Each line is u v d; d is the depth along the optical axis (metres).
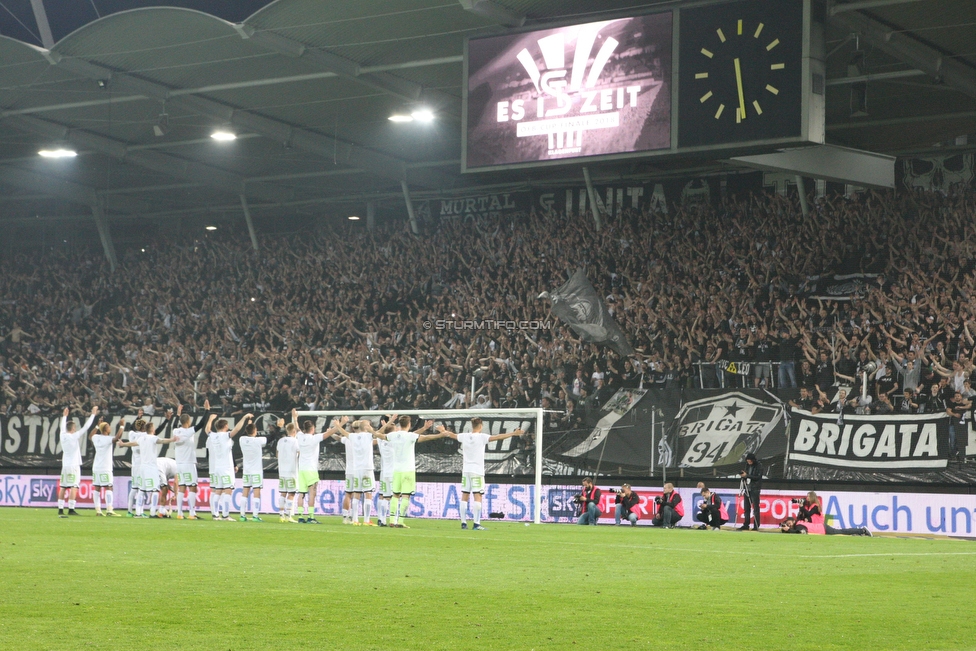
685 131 21.92
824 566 13.61
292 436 23.09
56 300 44.66
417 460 29.45
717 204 36.25
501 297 36.22
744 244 33.88
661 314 32.75
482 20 25.97
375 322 38.38
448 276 38.69
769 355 30.44
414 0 24.88
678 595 9.98
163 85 31.33
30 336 43.56
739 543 18.23
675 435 27.06
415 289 38.91
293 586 9.98
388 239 41.28
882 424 24.92
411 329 36.78
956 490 23.77
